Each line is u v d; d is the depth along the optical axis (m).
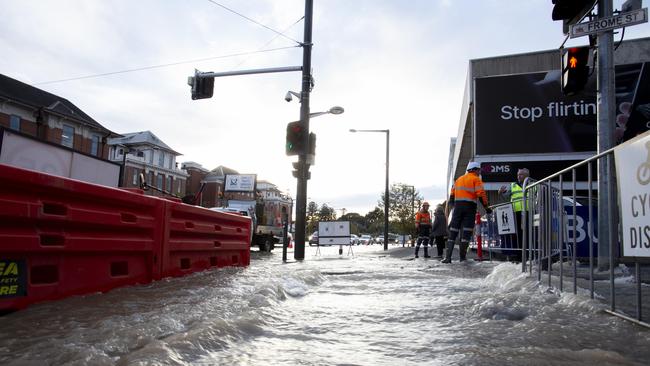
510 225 9.51
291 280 5.17
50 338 2.46
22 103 41.22
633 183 2.96
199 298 3.85
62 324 2.81
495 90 20.14
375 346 2.57
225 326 2.74
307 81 13.06
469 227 9.79
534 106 19.72
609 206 3.46
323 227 17.52
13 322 2.87
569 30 6.71
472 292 4.74
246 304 3.57
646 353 2.37
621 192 3.13
